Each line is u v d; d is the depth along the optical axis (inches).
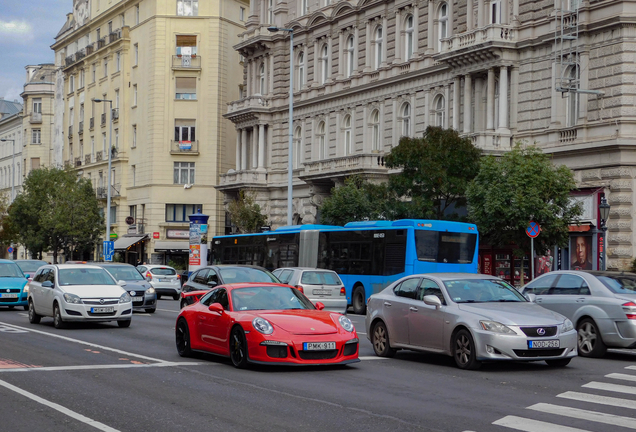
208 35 2839.6
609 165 1359.5
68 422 395.2
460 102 1668.3
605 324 674.8
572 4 1445.6
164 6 2847.0
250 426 386.9
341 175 1894.7
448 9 1747.0
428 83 1785.2
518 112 1545.3
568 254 1434.5
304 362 561.6
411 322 639.1
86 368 581.3
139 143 2945.4
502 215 1243.2
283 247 1525.6
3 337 807.7
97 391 484.1
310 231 1459.2
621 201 1341.0
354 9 2014.0
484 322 575.5
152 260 2807.6
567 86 1433.3
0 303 1224.8
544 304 730.2
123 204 3031.5
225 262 1718.8
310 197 2063.2
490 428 383.9
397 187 1446.9
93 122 3316.9
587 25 1401.3
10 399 455.5
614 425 392.2
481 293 626.2
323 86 2145.7
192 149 2827.3
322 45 2180.1
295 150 2279.8
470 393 485.4
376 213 1507.1
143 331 885.2
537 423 394.9
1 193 3454.7
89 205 2834.6
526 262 1540.4
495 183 1245.7
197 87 2839.6
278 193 2309.3
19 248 3956.7
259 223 2185.0
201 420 400.8
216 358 647.1
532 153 1283.2
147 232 2847.0
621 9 1352.1
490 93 1571.1
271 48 2352.4
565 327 583.8
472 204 1290.6
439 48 1779.0
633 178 1346.0
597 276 709.3
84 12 3484.3
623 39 1349.7
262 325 568.1
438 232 1221.7
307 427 384.8
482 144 1533.0
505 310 589.0
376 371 581.0
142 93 2930.6
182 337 660.7
